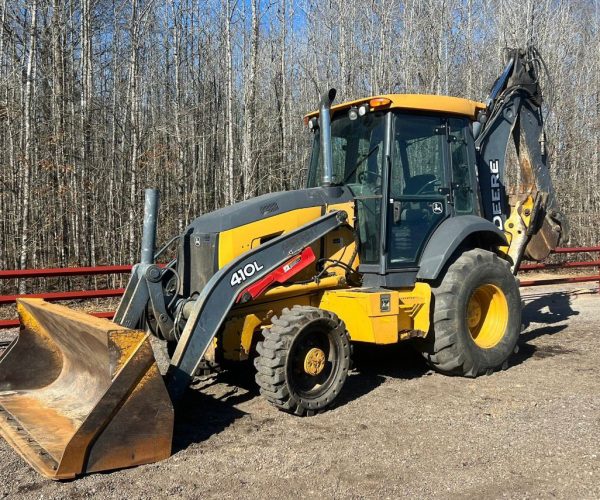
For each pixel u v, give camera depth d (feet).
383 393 18.28
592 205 70.38
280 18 68.13
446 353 19.08
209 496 11.77
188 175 62.39
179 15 63.10
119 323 16.48
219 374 20.48
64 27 50.75
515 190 24.70
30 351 17.47
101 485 12.18
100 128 61.67
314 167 21.39
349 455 13.64
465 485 12.08
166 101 67.15
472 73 73.20
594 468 12.65
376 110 18.80
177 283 17.94
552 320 30.19
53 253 48.98
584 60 79.77
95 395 15.07
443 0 73.05
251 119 59.11
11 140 49.37
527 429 14.97
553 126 70.59
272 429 15.34
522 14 71.15
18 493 11.88
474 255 19.86
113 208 55.83
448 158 20.16
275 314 17.57
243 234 17.25
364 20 74.08
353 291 17.99
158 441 13.32
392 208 18.66
